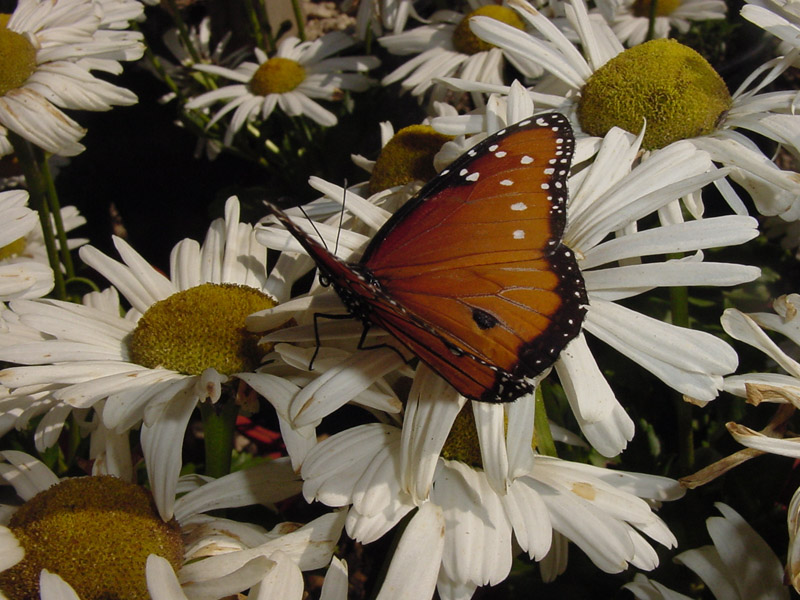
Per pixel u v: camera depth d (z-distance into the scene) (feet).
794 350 0.70
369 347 0.52
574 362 0.49
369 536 0.47
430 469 0.47
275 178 1.25
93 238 1.29
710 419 0.77
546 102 0.71
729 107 0.67
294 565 0.46
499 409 0.48
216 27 1.35
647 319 0.50
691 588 0.66
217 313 0.57
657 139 0.66
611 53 0.74
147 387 0.54
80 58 0.85
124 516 0.49
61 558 0.47
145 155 1.29
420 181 0.73
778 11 0.68
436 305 0.44
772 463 0.67
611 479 0.54
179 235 1.30
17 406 0.60
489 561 0.46
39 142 0.78
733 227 0.51
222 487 0.56
